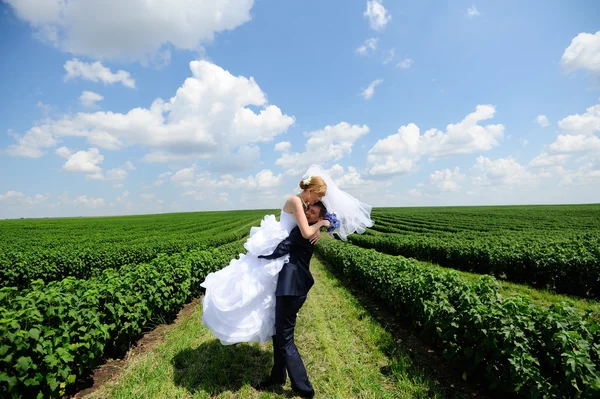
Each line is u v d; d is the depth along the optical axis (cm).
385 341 512
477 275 1098
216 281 383
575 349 298
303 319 624
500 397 356
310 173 398
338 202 418
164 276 606
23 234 3234
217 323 368
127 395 356
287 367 359
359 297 830
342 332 550
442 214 5738
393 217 5300
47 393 337
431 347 506
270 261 373
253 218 6588
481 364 380
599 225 2831
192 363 432
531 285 951
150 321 594
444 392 369
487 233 1997
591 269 791
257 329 368
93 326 405
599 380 266
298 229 379
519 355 312
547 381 305
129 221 5797
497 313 352
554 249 982
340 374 405
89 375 418
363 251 1087
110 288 466
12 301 362
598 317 624
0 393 295
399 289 603
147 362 438
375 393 363
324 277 1128
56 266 1123
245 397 359
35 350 316
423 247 1473
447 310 416
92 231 3641
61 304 370
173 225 4616
